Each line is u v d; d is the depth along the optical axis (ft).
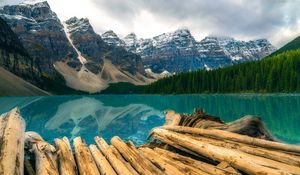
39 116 141.08
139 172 28.78
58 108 198.80
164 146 44.09
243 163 27.04
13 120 33.12
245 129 41.70
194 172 27.89
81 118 133.28
